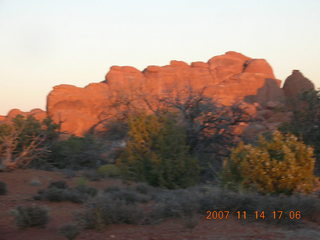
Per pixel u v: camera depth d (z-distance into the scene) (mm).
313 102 19547
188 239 7781
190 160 17062
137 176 16641
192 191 12867
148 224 9008
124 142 24609
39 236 8086
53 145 22859
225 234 8133
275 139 11734
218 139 21312
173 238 7871
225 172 11969
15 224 8766
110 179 17969
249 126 29031
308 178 11133
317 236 7980
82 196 12039
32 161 20641
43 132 21719
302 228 8617
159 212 9500
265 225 8844
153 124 17125
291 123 19594
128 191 12430
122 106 28906
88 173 18391
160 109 22875
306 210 9297
